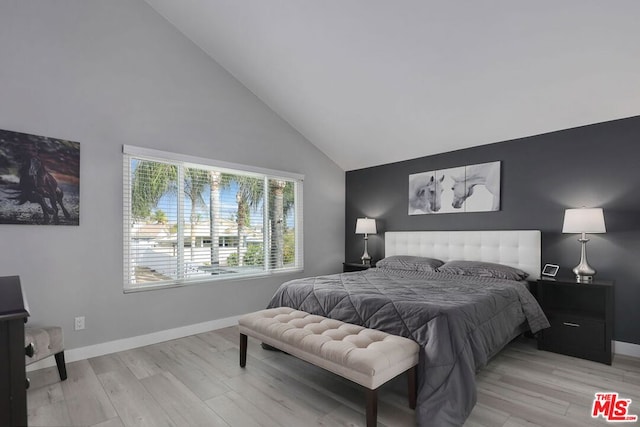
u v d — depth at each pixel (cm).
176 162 347
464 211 405
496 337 235
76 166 282
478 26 257
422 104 356
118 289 304
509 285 299
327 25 298
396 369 184
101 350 292
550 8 230
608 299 276
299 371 256
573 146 331
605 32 235
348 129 437
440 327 199
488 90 313
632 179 298
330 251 515
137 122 319
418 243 440
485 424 184
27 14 262
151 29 332
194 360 279
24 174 258
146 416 194
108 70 302
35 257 263
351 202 536
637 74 259
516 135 363
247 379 242
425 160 447
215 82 381
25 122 259
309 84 377
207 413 197
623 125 303
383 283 308
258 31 329
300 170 473
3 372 111
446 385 186
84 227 287
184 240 353
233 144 395
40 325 264
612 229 308
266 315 265
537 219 352
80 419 191
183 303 347
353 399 214
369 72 334
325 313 263
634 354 293
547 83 289
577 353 289
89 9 293
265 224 429
